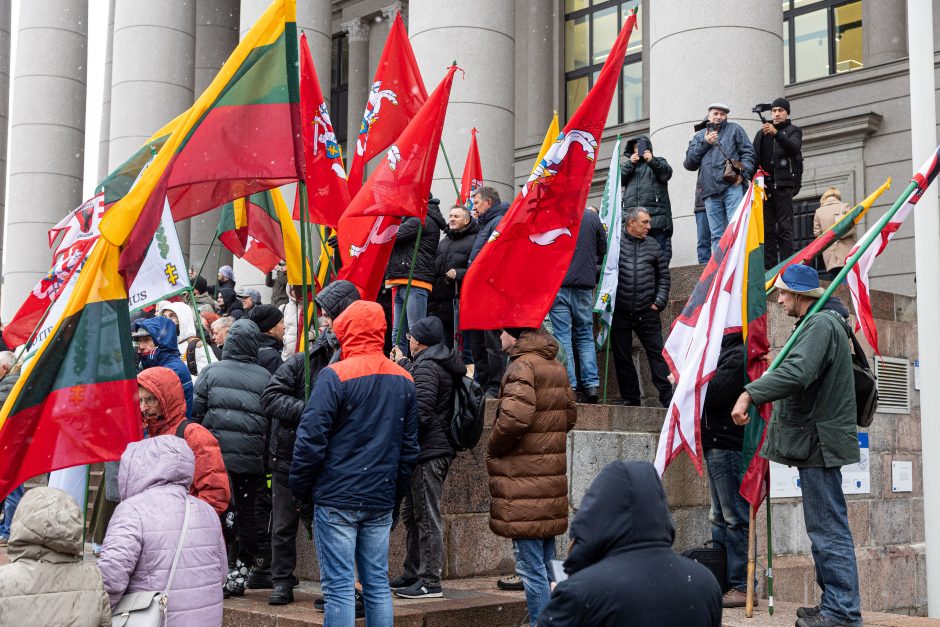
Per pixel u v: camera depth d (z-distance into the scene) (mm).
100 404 4469
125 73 19656
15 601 3275
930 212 7719
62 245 8094
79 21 24562
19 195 23641
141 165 7379
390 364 5176
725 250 6258
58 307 5625
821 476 5566
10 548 3387
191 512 4066
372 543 5090
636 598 2740
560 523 5496
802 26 19000
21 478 4332
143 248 4734
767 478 6133
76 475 4844
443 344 6367
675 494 8656
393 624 5457
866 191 17516
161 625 3814
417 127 6453
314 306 6441
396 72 7770
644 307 9266
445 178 13000
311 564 7387
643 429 8820
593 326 9805
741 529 6535
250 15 16484
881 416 10398
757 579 7480
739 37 11703
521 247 6457
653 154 11430
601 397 10305
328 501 4922
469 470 7656
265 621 5910
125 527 3881
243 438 6582
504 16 13609
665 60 12008
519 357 5594
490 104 13242
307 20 18094
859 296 6938
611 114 21797
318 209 7168
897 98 17297
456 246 9250
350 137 25375
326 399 4895
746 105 11609
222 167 5527
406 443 5266
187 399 6707
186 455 4156
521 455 5473
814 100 18312
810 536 5633
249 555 6762
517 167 22734
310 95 7199
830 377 5523
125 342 4602
